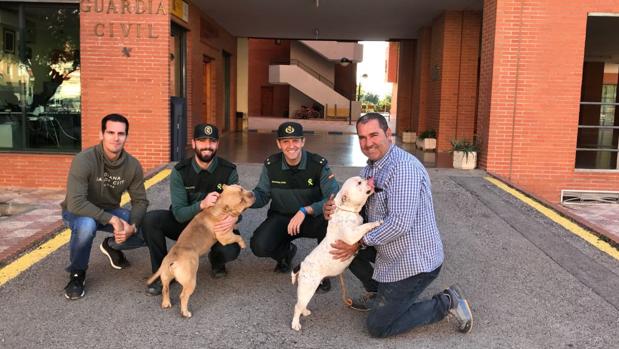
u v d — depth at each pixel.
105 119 4.09
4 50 9.10
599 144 16.70
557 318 3.97
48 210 7.24
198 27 13.13
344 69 35.88
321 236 4.49
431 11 13.41
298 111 34.94
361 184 3.35
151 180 7.86
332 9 13.41
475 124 13.39
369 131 3.37
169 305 3.98
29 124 9.19
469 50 13.25
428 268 3.38
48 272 4.60
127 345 3.47
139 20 8.62
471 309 4.10
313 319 3.89
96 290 4.28
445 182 8.26
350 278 4.68
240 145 13.66
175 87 11.83
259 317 3.90
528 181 9.09
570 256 5.28
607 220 7.92
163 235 4.34
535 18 8.80
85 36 8.65
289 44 36.91
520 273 4.84
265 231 4.38
